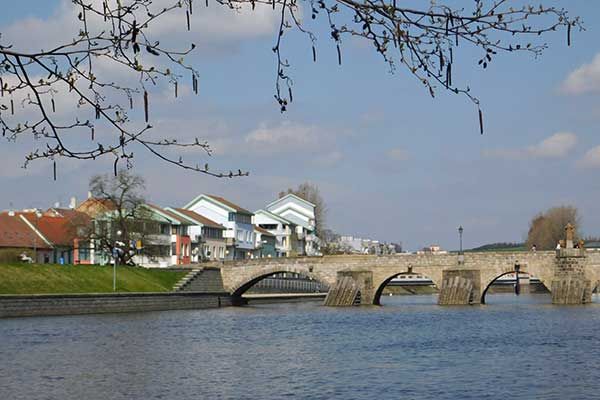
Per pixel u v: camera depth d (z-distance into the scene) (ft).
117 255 444.96
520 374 172.45
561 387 156.15
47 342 229.66
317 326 298.35
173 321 313.53
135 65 48.78
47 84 49.24
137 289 401.29
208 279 453.17
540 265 431.02
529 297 627.05
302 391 153.07
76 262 533.55
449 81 47.70
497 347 223.71
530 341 237.86
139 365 187.21
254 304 475.31
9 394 150.20
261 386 159.02
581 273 425.69
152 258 460.96
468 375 171.53
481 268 437.99
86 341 233.96
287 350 219.00
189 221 615.98
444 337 253.65
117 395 150.10
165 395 150.20
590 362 190.08
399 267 445.37
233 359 199.11
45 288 351.25
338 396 147.64
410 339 248.52
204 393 151.84
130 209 449.89
